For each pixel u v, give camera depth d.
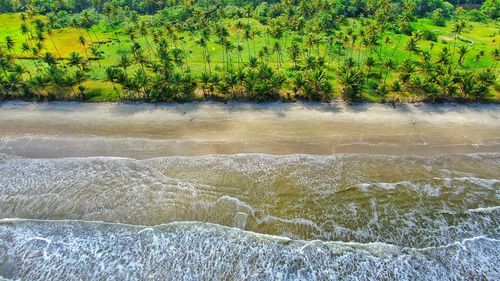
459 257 36.06
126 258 36.28
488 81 62.53
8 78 65.31
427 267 35.16
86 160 49.75
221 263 35.78
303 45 87.69
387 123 56.91
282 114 59.47
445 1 133.38
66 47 87.94
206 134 54.81
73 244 37.66
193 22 97.69
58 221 40.41
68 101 64.00
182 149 51.69
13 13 112.25
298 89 64.75
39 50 76.31
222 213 41.41
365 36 80.94
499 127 56.06
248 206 42.22
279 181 45.56
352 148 51.50
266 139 53.47
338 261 35.78
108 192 44.28
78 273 34.91
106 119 58.94
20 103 63.78
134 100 63.91
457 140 53.19
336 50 84.50
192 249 37.12
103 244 37.66
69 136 55.00
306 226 39.75
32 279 34.44
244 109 60.97
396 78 69.75
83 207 42.34
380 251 36.75
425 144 52.34
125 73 65.19
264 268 35.28
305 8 97.94
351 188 44.44
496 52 74.38
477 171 47.25
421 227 39.47
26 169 48.06
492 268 35.06
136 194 43.94
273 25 92.56
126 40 93.06
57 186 45.22
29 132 56.12
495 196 43.19
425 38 91.62
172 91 63.06
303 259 36.00
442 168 47.78
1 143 53.50
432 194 43.50
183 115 59.62
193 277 34.59
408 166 48.09
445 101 62.53
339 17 98.69
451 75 63.53
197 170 47.53
